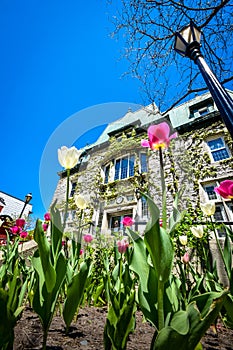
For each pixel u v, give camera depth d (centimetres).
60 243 72
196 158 618
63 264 72
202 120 631
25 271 177
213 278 160
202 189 578
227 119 109
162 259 53
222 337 129
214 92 125
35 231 64
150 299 60
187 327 47
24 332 103
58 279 70
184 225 284
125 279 105
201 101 793
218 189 129
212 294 52
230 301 104
